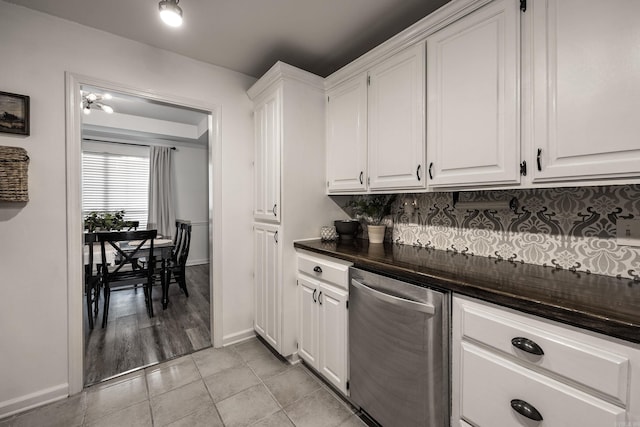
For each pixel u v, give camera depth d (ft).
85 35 5.61
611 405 2.41
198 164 17.24
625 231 3.58
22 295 5.10
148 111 12.67
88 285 8.28
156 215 15.51
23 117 4.99
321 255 5.75
